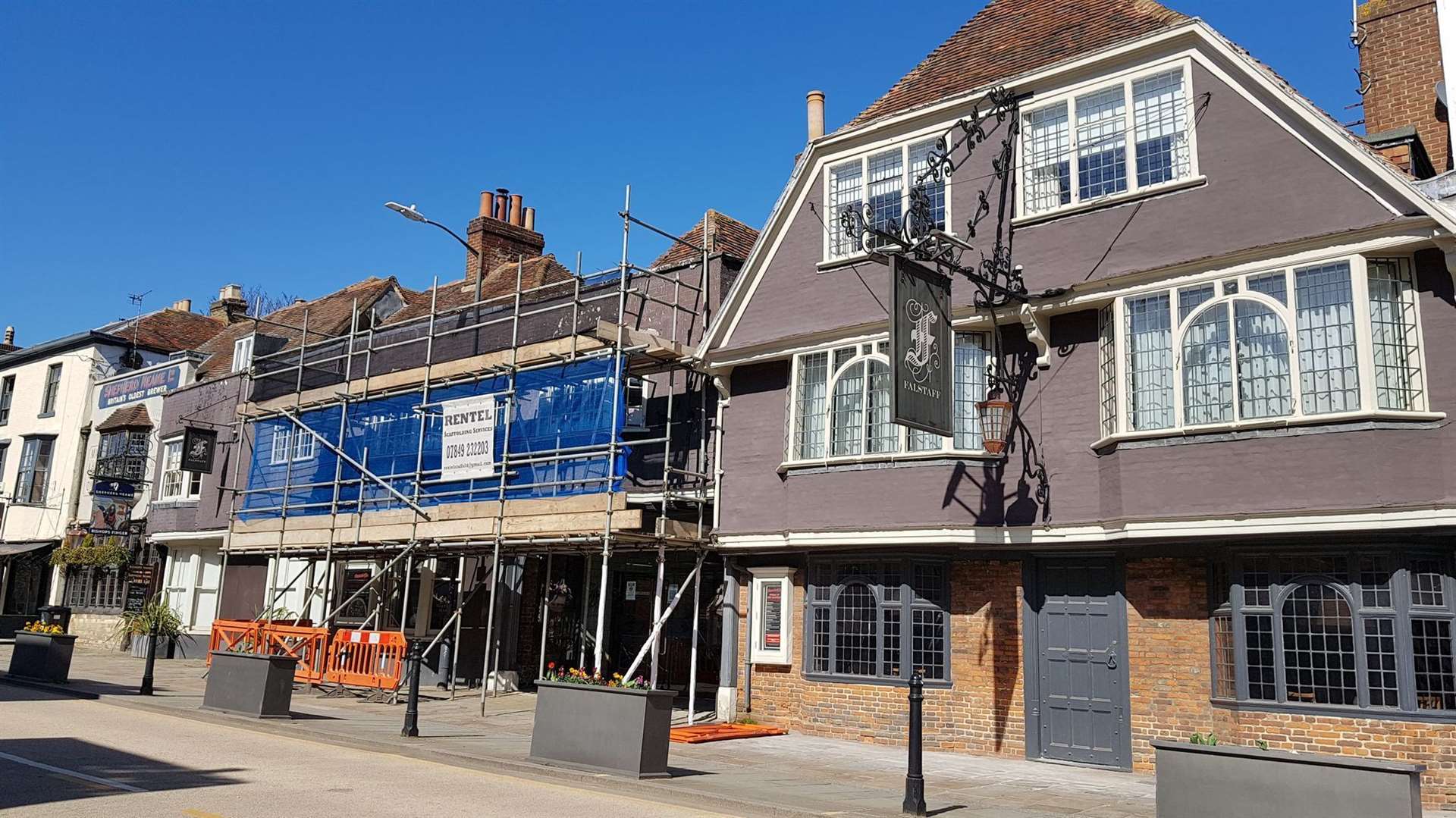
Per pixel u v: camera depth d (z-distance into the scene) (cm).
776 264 1655
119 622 2900
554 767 1106
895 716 1449
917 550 1450
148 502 2983
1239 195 1227
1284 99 1202
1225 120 1255
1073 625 1354
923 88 1612
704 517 1714
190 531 2720
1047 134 1413
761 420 1648
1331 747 1112
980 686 1403
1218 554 1234
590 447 1675
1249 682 1179
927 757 1357
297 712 1592
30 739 1193
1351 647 1123
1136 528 1223
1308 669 1144
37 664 1906
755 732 1518
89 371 3347
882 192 1559
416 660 1370
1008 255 1398
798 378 1578
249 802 854
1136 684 1287
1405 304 1127
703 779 1092
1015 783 1166
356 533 1955
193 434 2667
